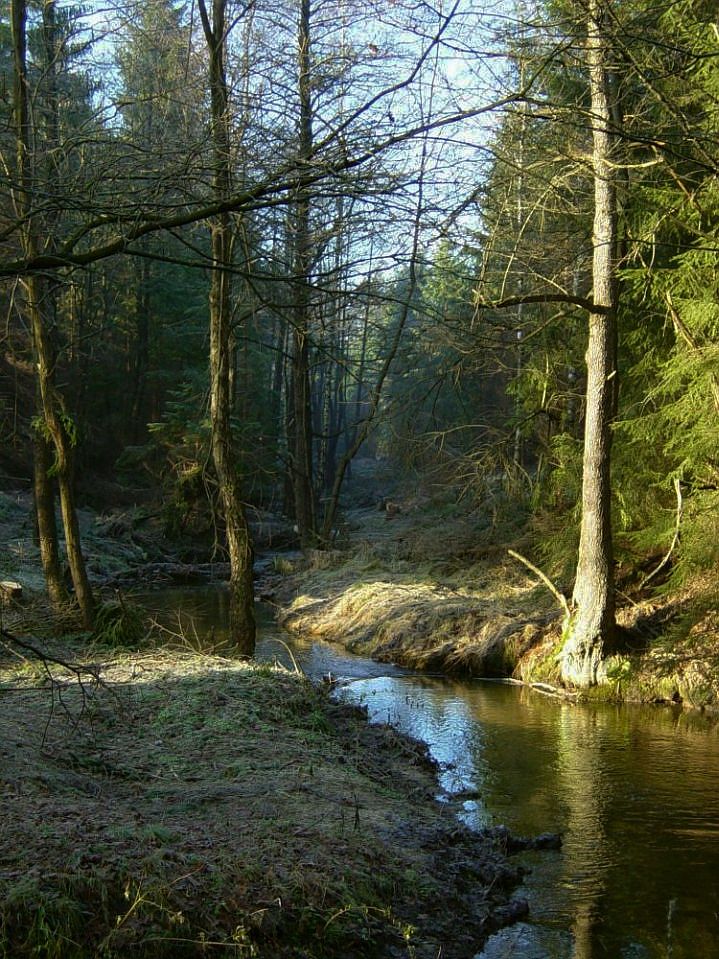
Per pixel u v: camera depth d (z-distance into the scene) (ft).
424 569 66.23
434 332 34.17
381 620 54.44
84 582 42.91
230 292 39.29
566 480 51.29
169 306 118.11
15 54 30.04
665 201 40.32
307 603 65.05
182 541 95.30
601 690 41.42
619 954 18.06
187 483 92.73
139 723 27.04
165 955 14.43
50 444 44.34
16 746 22.18
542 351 54.49
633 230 45.32
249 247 15.76
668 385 41.22
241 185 13.55
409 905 18.43
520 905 19.97
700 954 18.07
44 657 15.84
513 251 31.76
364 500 145.38
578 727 36.29
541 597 52.37
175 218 13.15
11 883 14.70
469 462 57.16
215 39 24.38
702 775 30.09
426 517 77.10
